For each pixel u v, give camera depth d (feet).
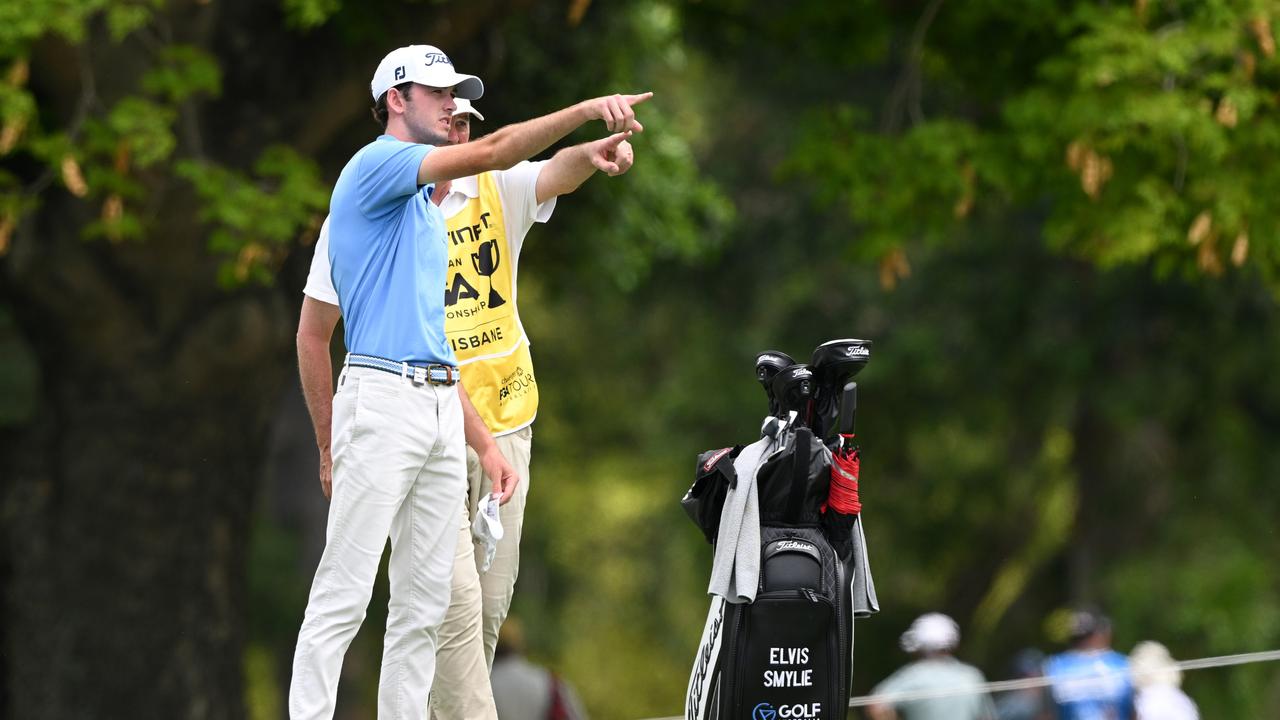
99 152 119.65
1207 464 239.91
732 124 273.54
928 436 262.26
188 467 144.15
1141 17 133.69
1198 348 231.91
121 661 144.15
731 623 62.44
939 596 285.23
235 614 150.00
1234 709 212.43
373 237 58.85
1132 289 230.07
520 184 68.90
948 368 243.19
